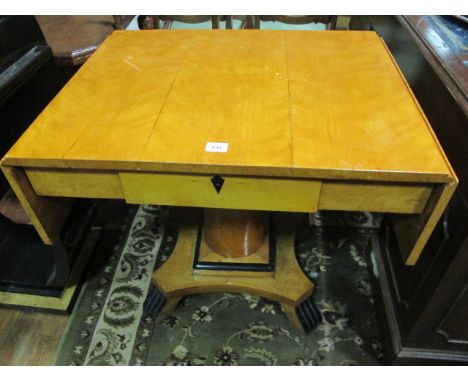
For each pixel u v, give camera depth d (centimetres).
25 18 102
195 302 119
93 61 93
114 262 131
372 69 86
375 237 123
